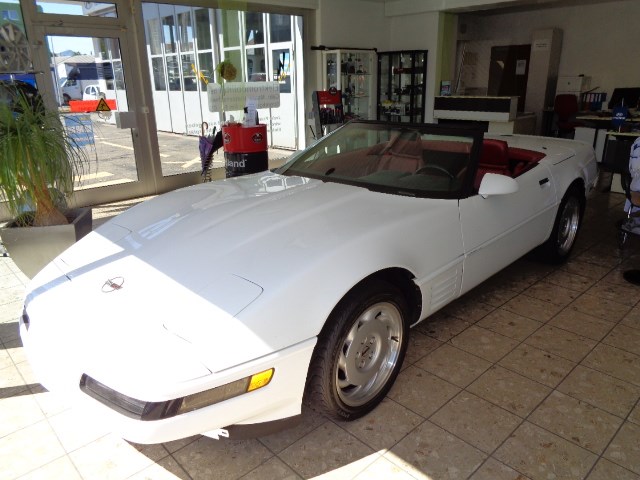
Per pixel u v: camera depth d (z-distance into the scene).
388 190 2.80
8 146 3.41
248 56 8.08
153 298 1.89
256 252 2.09
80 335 1.80
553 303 3.45
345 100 9.51
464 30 12.69
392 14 10.08
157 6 6.68
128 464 2.06
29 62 5.68
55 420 2.33
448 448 2.12
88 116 6.25
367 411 2.32
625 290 3.65
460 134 2.93
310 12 8.77
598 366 2.71
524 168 3.44
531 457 2.06
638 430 2.21
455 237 2.65
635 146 3.63
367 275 2.10
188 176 7.48
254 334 1.76
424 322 3.20
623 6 10.78
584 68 11.68
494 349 2.88
